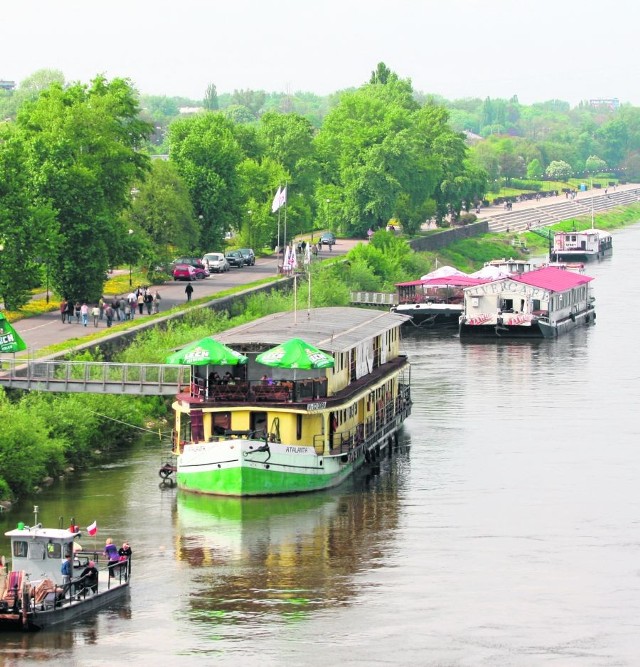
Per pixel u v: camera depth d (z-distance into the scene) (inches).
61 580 4997.5
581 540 5900.6
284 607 5088.6
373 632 4879.4
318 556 5629.9
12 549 5014.8
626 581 5403.5
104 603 5088.6
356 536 5885.8
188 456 6427.2
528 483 6752.0
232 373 6707.7
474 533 5959.6
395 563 5570.9
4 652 4675.2
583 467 7071.9
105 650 4694.9
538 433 7834.6
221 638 4808.1
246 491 6323.8
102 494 6446.9
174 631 4854.8
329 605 5108.3
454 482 6761.8
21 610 4827.8
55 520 6003.9
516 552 5728.3
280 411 6417.3
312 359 6392.7
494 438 7716.5
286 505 6323.8
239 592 5226.4
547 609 5108.3
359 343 7165.4
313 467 6501.0
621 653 4736.7
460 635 4862.2
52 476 6742.1
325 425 6579.7
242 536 5861.2
